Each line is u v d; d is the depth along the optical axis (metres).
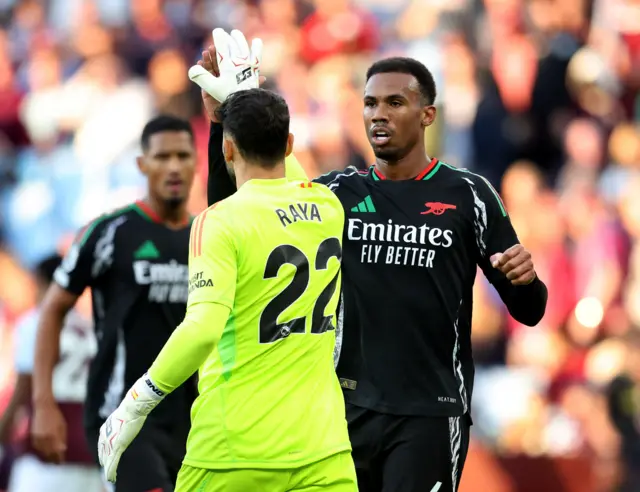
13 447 26.86
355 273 17.44
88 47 50.16
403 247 17.34
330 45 48.28
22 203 44.75
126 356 21.89
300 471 14.62
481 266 17.83
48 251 43.47
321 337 15.03
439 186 17.62
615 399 32.06
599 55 46.75
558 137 44.53
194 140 22.78
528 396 32.75
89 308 31.36
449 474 17.34
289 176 17.25
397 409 17.12
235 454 14.45
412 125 17.61
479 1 47.81
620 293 38.31
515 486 29.41
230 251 14.30
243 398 14.52
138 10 50.84
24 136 48.59
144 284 21.97
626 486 30.36
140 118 46.41
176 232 22.44
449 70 45.00
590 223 39.56
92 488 25.44
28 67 50.31
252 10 51.22
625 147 43.62
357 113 44.09
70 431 25.42
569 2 47.69
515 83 44.91
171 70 47.09
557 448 31.19
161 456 21.33
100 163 45.34
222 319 14.02
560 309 37.59
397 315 17.25
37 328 22.23
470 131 44.34
